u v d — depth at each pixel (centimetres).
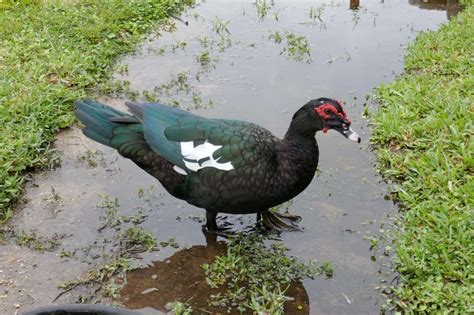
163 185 200
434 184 209
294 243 199
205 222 207
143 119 196
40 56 271
